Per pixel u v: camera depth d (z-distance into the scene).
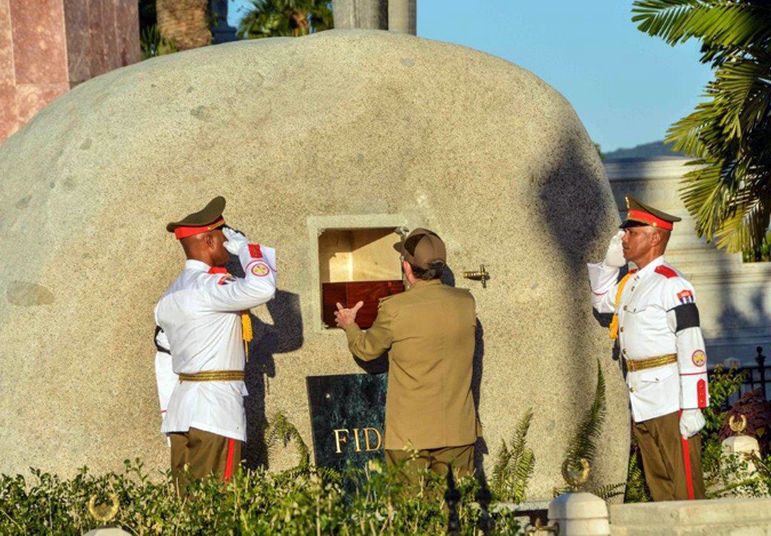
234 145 9.85
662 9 15.00
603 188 10.76
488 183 10.33
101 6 14.89
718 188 15.17
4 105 13.97
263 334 9.74
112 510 7.54
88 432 9.35
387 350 9.03
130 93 10.01
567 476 8.77
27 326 9.46
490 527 7.71
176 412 8.84
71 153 9.82
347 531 6.95
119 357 9.46
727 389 12.33
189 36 27.38
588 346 10.45
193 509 7.65
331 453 9.66
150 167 9.71
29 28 13.98
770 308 20.17
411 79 10.31
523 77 10.72
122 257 9.55
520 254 10.31
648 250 9.72
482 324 10.16
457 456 8.91
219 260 9.12
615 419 10.50
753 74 14.52
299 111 10.03
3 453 9.28
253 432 9.65
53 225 9.62
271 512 7.21
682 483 9.49
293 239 9.88
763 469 10.76
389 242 10.30
